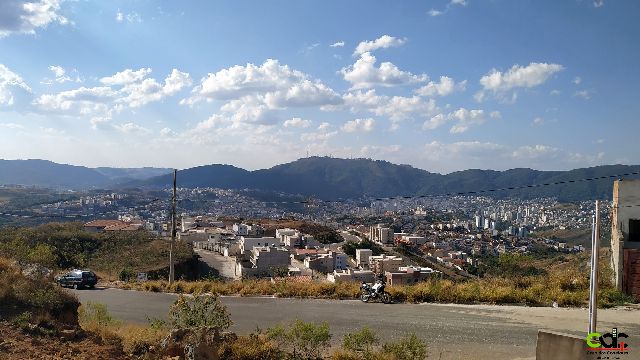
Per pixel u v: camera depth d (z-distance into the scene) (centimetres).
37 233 5528
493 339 1360
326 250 7450
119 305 1994
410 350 1128
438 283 2075
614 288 1916
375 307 1842
